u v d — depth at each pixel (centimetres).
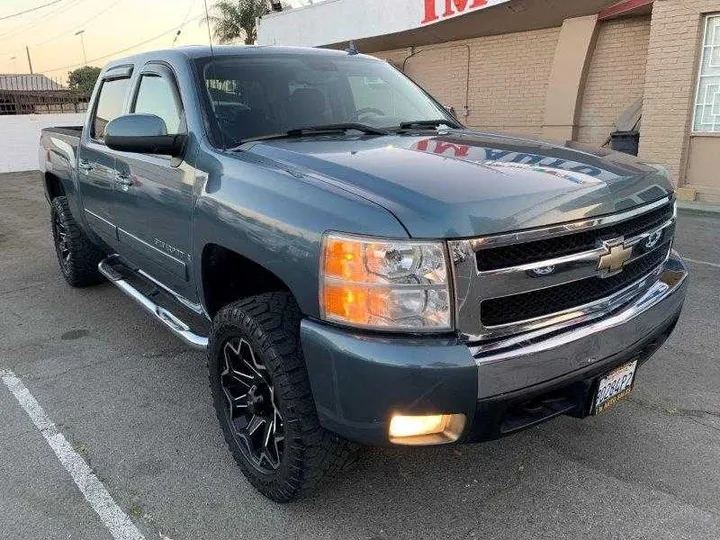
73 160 476
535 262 214
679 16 897
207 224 275
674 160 943
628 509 254
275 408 248
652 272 277
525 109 1241
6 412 348
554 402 235
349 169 241
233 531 249
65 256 578
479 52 1305
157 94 353
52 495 274
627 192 245
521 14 1120
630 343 245
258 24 1812
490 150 278
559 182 232
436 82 1423
